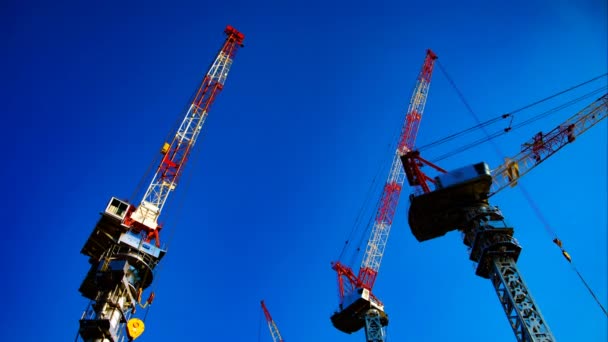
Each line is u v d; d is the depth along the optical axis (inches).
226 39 4333.2
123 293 2785.4
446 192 2447.1
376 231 4185.5
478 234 2265.0
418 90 4640.8
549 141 2716.5
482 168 2450.8
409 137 4407.0
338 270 4178.2
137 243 3031.5
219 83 4082.2
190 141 3750.0
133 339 2701.8
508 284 2066.9
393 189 4288.9
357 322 3841.0
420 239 2615.7
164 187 3476.9
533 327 1902.1
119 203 3134.8
